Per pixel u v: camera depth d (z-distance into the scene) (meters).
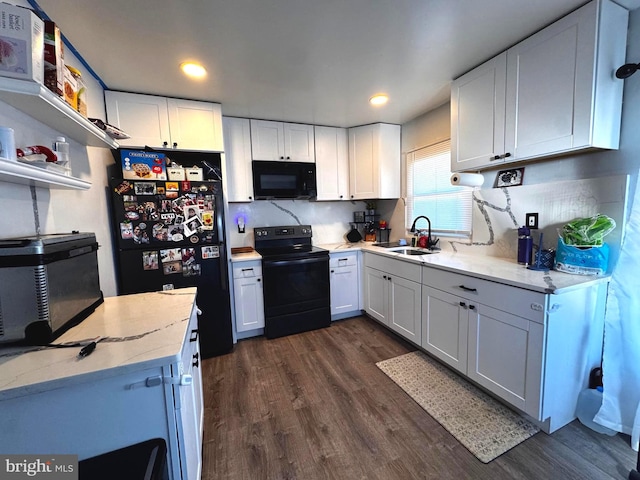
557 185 1.80
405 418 1.67
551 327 1.40
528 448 1.42
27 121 1.12
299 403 1.82
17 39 0.86
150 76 1.98
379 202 3.77
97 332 1.01
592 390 1.56
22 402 0.74
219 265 2.40
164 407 0.87
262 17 1.42
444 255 2.48
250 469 1.36
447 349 2.05
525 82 1.66
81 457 0.80
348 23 1.49
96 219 1.83
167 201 2.19
